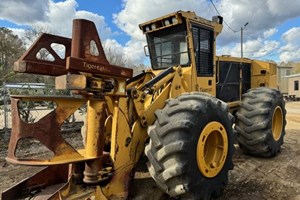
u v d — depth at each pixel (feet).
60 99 8.07
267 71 20.68
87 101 8.69
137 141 10.40
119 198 9.33
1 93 25.08
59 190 8.43
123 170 9.61
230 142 11.19
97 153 8.69
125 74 9.17
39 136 7.73
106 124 10.24
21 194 9.19
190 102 10.01
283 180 13.50
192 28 14.66
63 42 9.52
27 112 22.70
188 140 9.14
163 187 9.34
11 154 7.70
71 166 9.11
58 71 9.13
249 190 12.25
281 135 18.37
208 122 9.96
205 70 15.66
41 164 7.67
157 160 9.21
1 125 26.13
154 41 16.31
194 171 9.34
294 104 82.74
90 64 7.98
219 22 16.66
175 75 12.84
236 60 19.56
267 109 16.03
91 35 8.20
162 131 9.22
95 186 8.80
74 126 27.04
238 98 19.85
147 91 11.17
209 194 10.10
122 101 9.55
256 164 16.05
